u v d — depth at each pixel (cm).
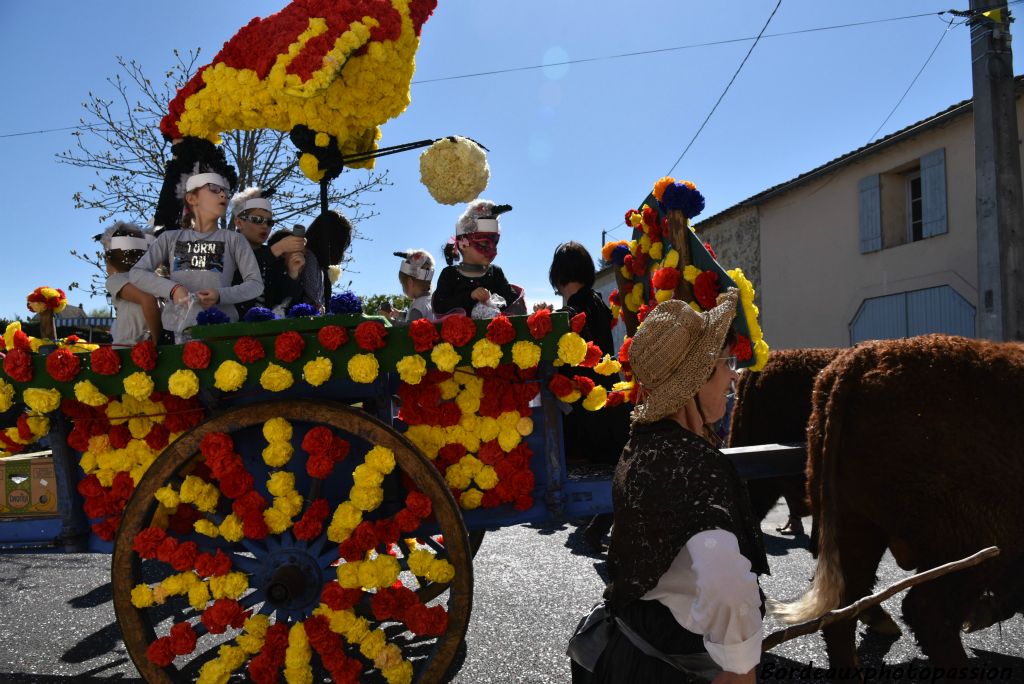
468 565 267
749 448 328
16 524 310
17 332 293
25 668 350
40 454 341
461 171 321
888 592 179
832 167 1225
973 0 784
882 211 1166
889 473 261
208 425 275
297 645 268
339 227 424
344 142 322
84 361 282
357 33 283
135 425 295
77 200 997
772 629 375
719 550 136
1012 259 765
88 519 307
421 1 316
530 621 393
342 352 267
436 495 268
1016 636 352
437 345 268
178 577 278
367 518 287
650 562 146
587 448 363
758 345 252
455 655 267
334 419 269
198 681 274
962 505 252
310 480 283
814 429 291
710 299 262
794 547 528
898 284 1139
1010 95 779
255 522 272
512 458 287
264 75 286
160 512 296
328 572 276
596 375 379
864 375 273
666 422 160
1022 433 253
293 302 368
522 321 271
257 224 377
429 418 285
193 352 267
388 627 395
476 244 391
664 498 146
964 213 1032
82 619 421
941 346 270
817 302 1298
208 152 337
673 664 152
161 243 340
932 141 1078
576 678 181
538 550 546
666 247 313
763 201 1410
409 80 321
